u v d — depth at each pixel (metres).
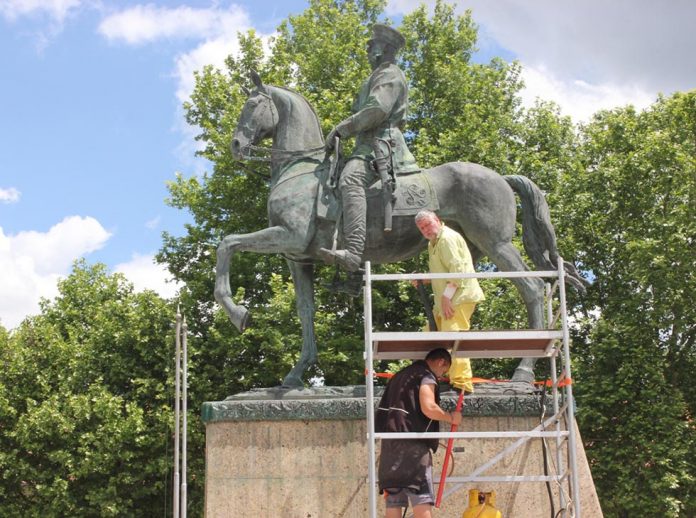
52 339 21.33
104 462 19.23
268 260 20.62
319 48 22.45
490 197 8.09
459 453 7.05
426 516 5.49
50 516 19.41
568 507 6.02
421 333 5.72
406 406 5.67
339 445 7.16
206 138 22.31
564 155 22.62
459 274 5.83
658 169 20.28
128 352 20.61
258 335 18.78
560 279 5.75
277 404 7.28
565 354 5.63
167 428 19.02
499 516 6.02
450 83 21.86
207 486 7.22
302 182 8.20
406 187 8.14
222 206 21.45
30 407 20.06
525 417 7.11
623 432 18.33
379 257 8.30
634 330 19.00
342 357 18.28
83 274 24.05
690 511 18.55
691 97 20.36
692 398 19.84
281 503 7.11
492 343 6.35
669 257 18.92
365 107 8.18
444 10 24.22
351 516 7.02
